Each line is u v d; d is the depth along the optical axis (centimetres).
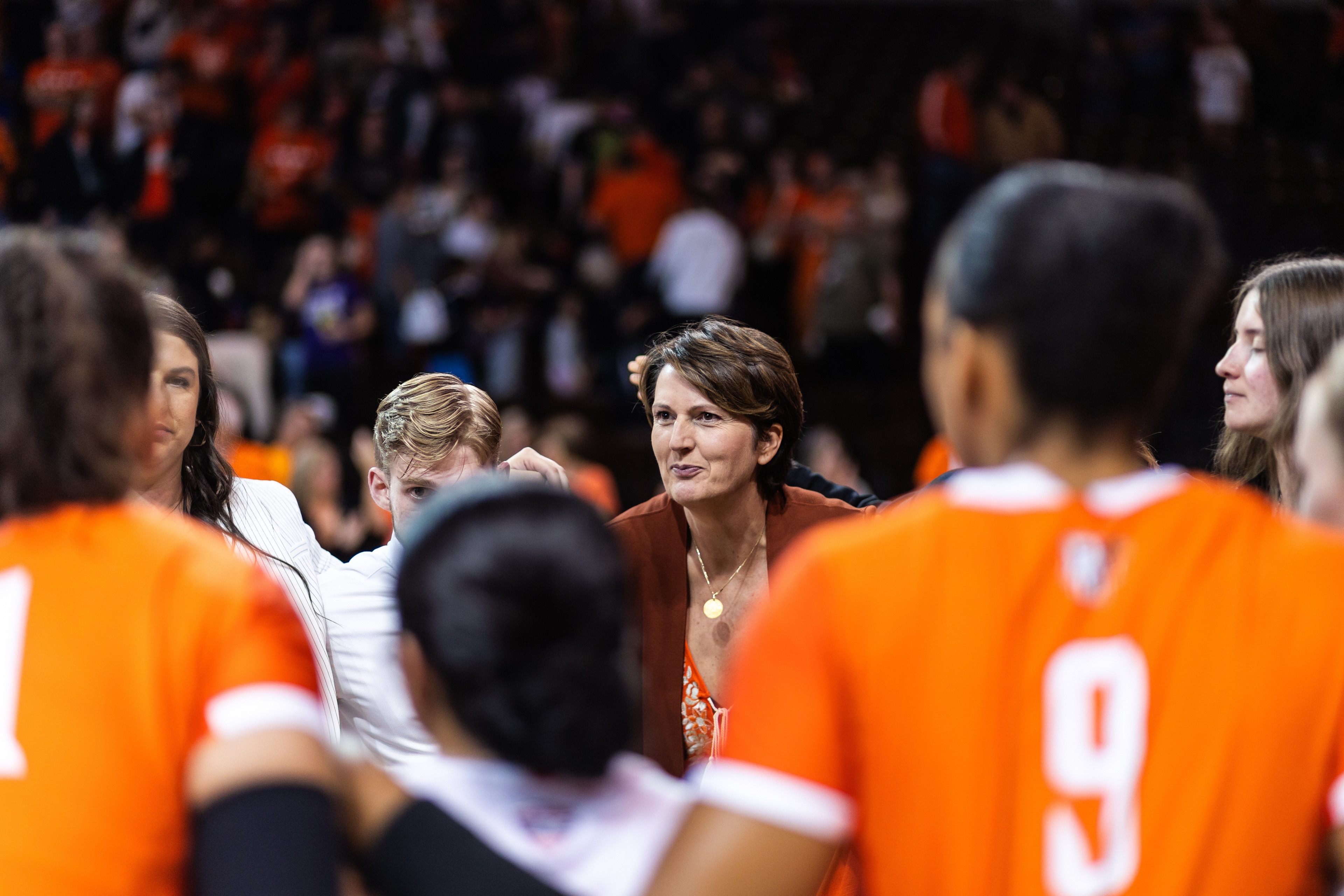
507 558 334
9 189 2531
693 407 689
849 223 2767
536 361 2856
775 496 735
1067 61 4041
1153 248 324
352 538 1502
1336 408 385
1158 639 319
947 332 340
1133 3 3897
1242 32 3588
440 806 332
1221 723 315
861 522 362
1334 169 3341
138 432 357
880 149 3591
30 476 339
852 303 2747
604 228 2825
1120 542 324
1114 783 315
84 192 2592
